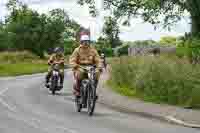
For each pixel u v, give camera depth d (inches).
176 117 523.8
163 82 705.6
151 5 1168.8
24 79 1405.0
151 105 648.4
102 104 692.7
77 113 573.3
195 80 662.5
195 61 750.5
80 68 572.4
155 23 1254.9
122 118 535.8
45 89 978.1
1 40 3708.2
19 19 3681.1
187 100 638.5
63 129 439.5
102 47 2048.5
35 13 3710.6
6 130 428.1
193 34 1068.5
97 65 566.9
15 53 3088.1
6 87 1013.2
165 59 775.7
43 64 2977.4
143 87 775.7
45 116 534.0
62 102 709.3
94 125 471.8
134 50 1446.9
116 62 1020.5
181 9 1188.5
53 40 3757.4
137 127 465.4
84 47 577.3
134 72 872.9
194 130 455.2
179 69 700.7
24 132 418.9
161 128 462.9
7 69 2100.1
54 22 3777.1
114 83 1005.8
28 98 756.6
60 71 868.6
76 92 582.9
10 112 563.5
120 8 1296.8
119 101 704.4
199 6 1090.7
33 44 3688.5
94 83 556.4
